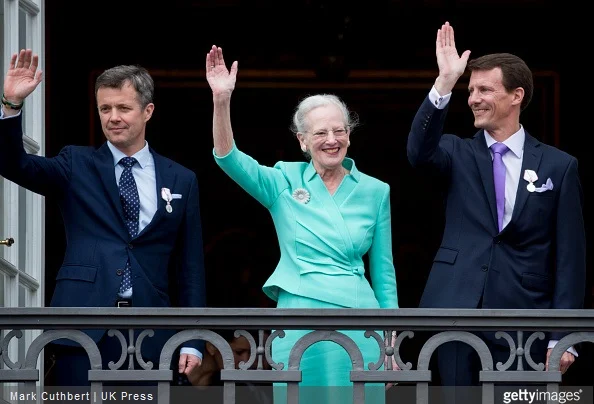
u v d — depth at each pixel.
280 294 26.77
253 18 60.09
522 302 26.27
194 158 60.75
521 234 26.44
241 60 60.69
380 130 60.88
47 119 56.44
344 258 26.72
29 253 32.22
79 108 57.16
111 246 26.59
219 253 60.31
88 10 57.84
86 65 57.66
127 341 26.30
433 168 26.81
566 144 59.41
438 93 26.22
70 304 26.27
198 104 60.72
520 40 59.94
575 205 26.64
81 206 26.80
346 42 59.72
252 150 61.41
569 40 59.59
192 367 26.78
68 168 26.95
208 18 60.06
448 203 26.95
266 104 61.28
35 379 24.50
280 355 26.28
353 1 59.06
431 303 26.56
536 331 24.84
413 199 60.41
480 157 26.98
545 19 59.69
